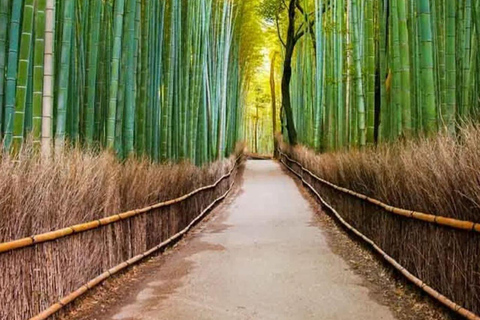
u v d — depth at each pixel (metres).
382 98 6.97
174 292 3.93
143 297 3.79
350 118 9.41
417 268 3.60
